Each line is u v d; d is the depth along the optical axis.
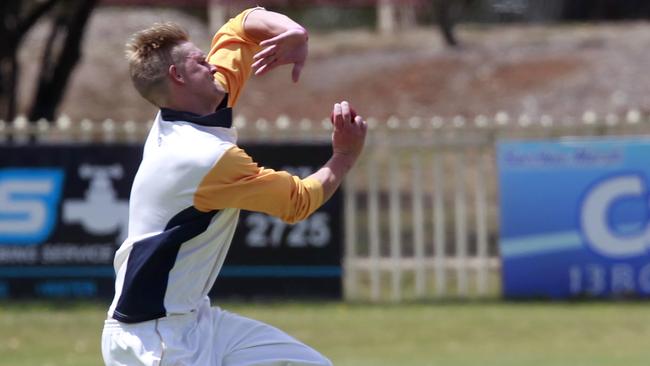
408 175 61.34
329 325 40.56
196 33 84.94
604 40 83.38
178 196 14.60
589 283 45.12
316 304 44.62
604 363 32.72
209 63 15.32
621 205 44.75
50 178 44.62
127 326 14.88
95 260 44.69
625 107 71.25
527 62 79.00
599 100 72.56
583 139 45.00
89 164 44.53
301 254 44.78
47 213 44.66
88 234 44.62
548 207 45.06
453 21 89.31
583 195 44.88
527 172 45.09
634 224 44.72
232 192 14.60
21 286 44.84
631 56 78.94
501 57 80.19
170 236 14.61
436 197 46.38
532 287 45.44
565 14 100.12
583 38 84.31
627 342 37.00
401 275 46.91
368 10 104.81
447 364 32.75
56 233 44.69
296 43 15.56
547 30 89.88
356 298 46.03
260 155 43.97
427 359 33.88
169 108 15.05
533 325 40.31
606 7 99.06
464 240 46.41
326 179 15.33
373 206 46.44
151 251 14.65
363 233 57.50
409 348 36.25
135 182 15.06
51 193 44.59
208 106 15.08
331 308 43.94
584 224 44.97
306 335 38.78
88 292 44.81
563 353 34.91
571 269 45.16
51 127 46.66
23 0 63.66
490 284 47.81
